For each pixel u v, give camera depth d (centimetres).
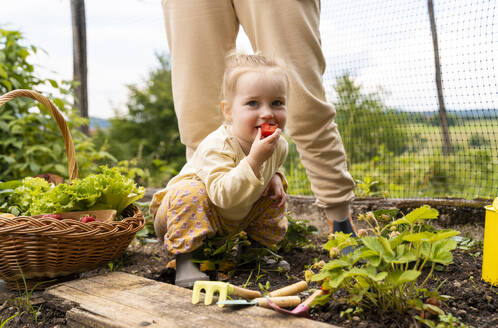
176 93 205
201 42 196
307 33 182
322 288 124
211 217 169
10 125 362
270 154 149
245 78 163
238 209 168
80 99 485
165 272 193
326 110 191
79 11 481
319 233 263
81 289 149
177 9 197
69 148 210
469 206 244
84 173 409
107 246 168
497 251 149
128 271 194
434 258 112
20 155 367
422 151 417
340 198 203
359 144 435
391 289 116
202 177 165
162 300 135
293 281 171
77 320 131
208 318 118
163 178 619
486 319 124
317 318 125
